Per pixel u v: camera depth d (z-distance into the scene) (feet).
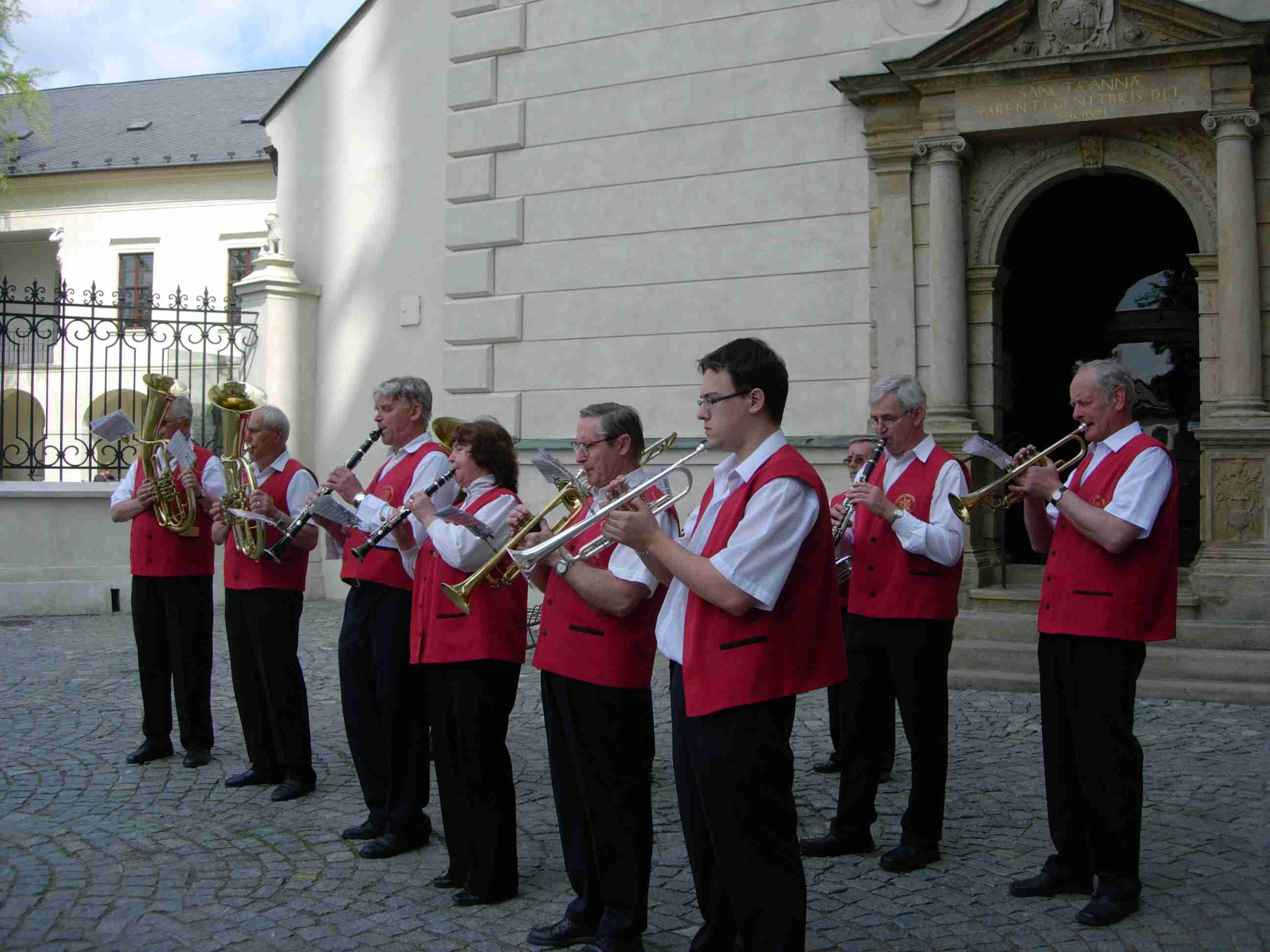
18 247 89.04
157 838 15.38
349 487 15.08
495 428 13.85
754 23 31.14
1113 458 13.08
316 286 41.06
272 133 43.19
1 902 13.08
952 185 28.27
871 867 14.21
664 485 11.85
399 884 13.74
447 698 13.21
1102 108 26.66
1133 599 12.51
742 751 9.45
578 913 12.04
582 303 33.58
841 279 29.89
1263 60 25.63
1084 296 33.81
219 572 38.81
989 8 28.50
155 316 81.10
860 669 14.64
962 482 14.94
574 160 33.78
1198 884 13.42
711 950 10.84
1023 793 17.20
